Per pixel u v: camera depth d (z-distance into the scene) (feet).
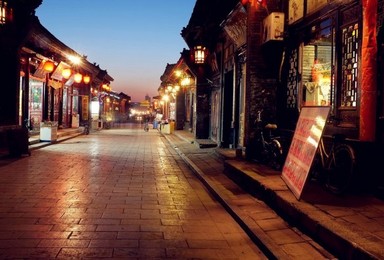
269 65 41.22
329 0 29.60
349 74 27.53
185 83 87.56
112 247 19.79
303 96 35.19
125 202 29.76
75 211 26.61
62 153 60.08
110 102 204.23
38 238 20.79
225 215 26.78
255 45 41.19
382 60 23.88
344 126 27.37
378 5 24.21
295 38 36.52
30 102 81.35
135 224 24.02
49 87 86.02
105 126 149.28
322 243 18.75
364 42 23.54
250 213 25.38
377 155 24.23
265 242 19.67
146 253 19.13
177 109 124.67
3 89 56.03
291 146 29.32
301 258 17.46
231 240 21.53
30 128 78.13
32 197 30.37
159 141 92.32
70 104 109.09
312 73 35.24
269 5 40.29
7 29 53.06
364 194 25.16
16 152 53.01
